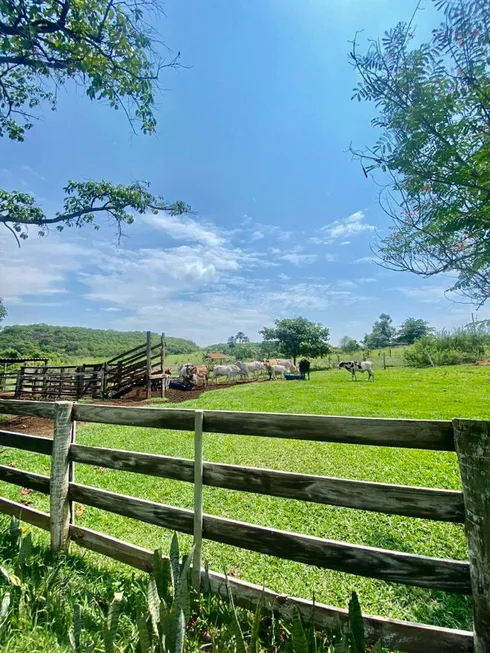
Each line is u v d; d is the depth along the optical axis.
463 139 1.75
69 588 2.06
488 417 7.14
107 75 6.25
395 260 2.29
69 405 2.65
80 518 3.38
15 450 6.09
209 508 3.56
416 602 2.14
